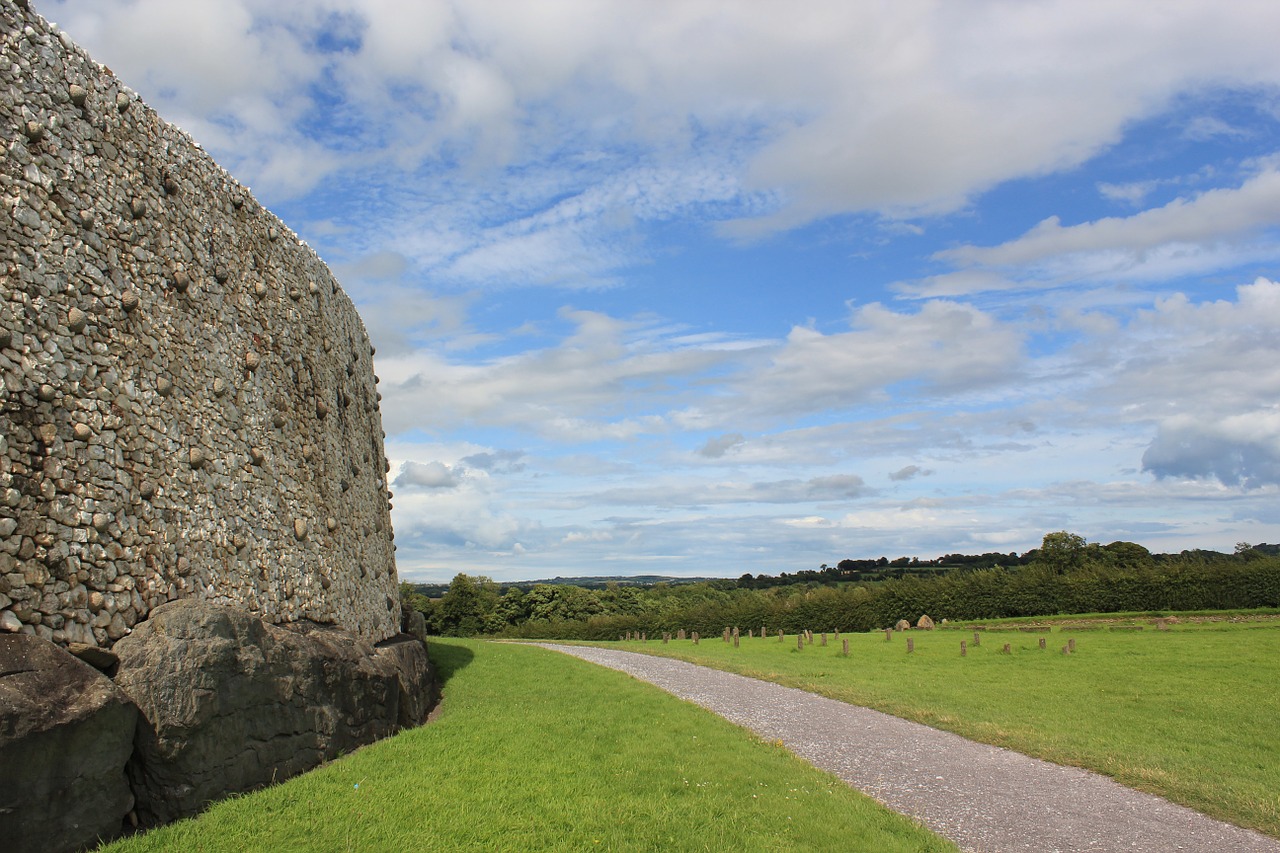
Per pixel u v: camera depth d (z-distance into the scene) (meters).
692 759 13.51
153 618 9.53
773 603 64.25
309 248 17.22
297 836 8.50
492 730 15.29
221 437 12.35
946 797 11.68
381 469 22.95
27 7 9.34
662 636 64.94
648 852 8.94
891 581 63.09
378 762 12.11
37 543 8.33
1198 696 21.52
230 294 13.34
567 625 73.75
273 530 13.73
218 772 9.55
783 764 13.36
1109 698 21.30
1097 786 12.35
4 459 8.12
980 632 47.81
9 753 6.84
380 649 16.77
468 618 81.38
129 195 10.77
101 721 7.87
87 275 9.68
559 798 10.72
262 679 10.62
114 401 9.83
